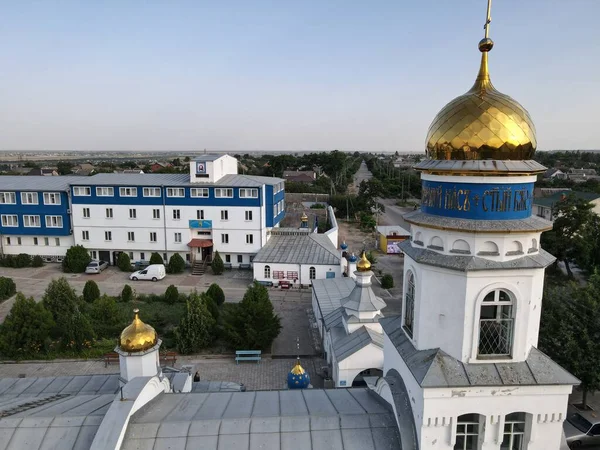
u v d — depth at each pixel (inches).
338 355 863.1
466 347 428.5
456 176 425.7
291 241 2046.0
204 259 2076.8
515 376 417.7
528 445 431.2
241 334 1187.3
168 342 1256.2
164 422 455.8
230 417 466.9
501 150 416.2
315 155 6948.8
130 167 7514.8
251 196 1979.6
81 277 1907.0
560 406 423.2
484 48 446.3
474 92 442.9
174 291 1577.3
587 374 864.9
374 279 1916.8
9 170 6776.6
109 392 663.8
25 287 1761.8
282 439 442.6
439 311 440.8
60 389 674.8
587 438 831.7
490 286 421.4
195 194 2007.9
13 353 1135.0
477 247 421.7
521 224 418.3
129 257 2060.8
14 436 441.7
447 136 430.3
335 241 2338.8
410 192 4906.5
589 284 1010.1
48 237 2113.7
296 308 1557.6
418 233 467.8
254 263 1818.4
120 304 1558.8
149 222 2049.7
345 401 525.3
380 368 840.9
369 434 452.8
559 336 884.6
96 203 2057.1
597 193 3016.7
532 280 423.8
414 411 442.3
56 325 1236.5
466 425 436.1
